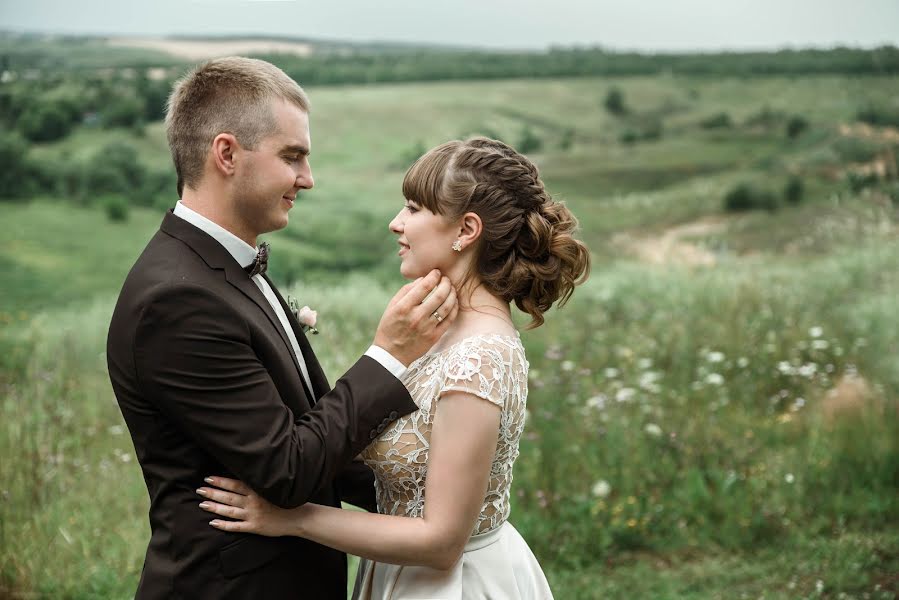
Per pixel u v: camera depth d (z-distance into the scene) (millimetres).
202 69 1919
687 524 4141
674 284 8406
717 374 5762
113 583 3438
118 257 13375
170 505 1841
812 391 5387
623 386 5492
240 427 1746
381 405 1841
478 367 1806
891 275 7918
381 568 2078
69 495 3961
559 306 2070
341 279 13133
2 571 3436
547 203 2031
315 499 1971
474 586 1950
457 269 1983
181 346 1744
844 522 4105
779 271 9406
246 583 1833
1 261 12461
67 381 5363
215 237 1909
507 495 2070
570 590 3586
